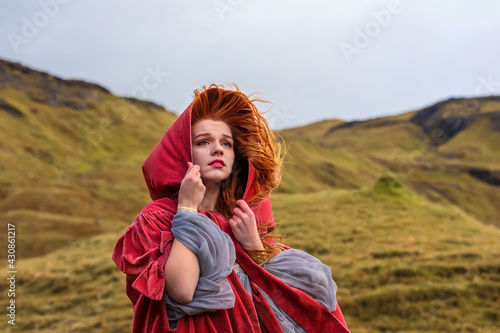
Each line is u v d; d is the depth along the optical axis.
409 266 21.48
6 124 116.62
